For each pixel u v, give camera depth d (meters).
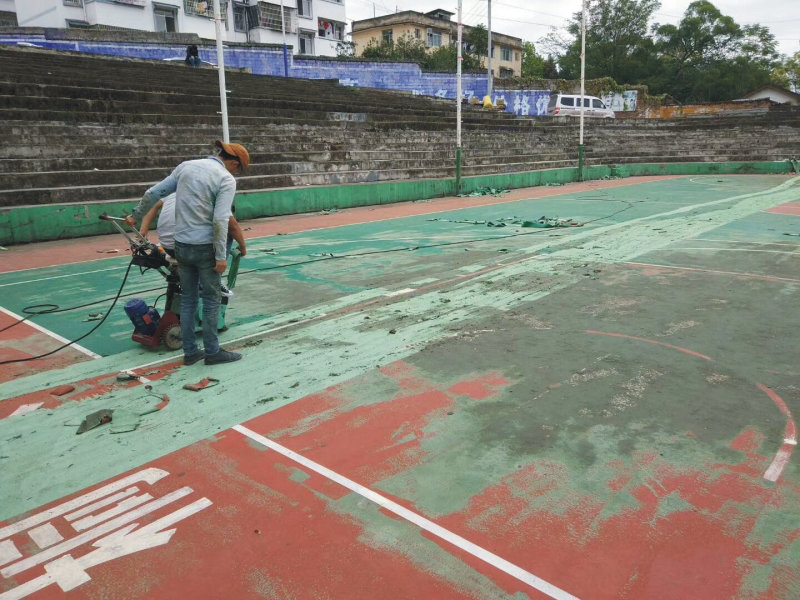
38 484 3.02
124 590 2.30
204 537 2.61
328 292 6.85
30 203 10.62
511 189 20.86
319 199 15.04
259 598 2.24
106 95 15.12
